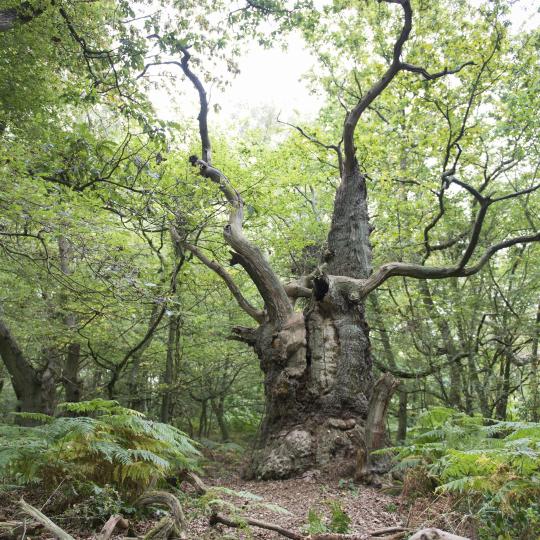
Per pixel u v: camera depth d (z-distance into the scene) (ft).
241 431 63.87
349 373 27.86
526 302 43.62
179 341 45.70
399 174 40.29
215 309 47.88
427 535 9.07
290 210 43.50
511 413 46.60
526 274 44.47
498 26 33.32
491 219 46.52
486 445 16.94
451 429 18.54
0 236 20.57
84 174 18.95
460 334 45.88
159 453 16.08
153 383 52.60
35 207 16.66
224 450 39.11
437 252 51.55
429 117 42.32
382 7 39.17
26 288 35.73
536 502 12.08
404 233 43.14
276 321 29.63
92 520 13.23
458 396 43.80
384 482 22.89
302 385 27.89
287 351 28.43
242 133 52.34
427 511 14.17
